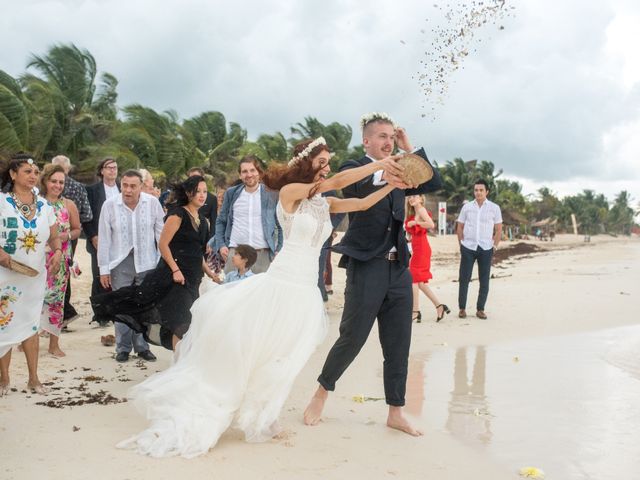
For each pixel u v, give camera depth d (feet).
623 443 13.99
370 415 15.78
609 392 18.34
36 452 12.39
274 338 13.30
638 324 30.50
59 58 118.01
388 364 14.73
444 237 166.20
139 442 12.66
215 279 25.98
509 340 26.43
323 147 13.57
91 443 12.94
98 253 21.91
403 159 13.17
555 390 18.58
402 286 14.71
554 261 93.09
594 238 415.23
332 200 14.28
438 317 31.27
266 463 12.10
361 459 12.57
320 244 13.87
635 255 120.88
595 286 48.21
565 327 29.63
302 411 15.85
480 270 32.09
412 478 11.70
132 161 109.09
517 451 13.39
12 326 16.44
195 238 18.79
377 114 15.37
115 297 18.49
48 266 20.94
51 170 21.81
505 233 272.92
